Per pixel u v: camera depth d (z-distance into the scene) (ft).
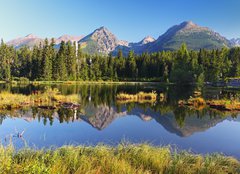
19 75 374.84
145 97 161.99
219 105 122.42
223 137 68.23
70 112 102.47
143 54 462.60
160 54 453.17
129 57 436.35
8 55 382.22
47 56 344.08
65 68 357.20
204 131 75.05
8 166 24.43
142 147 38.09
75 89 225.97
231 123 86.84
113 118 94.48
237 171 33.40
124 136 67.62
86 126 78.69
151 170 31.89
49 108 108.78
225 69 370.32
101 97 164.45
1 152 29.81
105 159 32.30
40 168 24.68
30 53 396.16
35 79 343.05
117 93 192.75
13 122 80.28
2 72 359.66
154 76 424.87
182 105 131.34
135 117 97.25
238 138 67.21
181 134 71.72
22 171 23.89
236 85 288.10
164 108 120.47
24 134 66.13
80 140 62.49
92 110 111.04
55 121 83.97
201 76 303.07
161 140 64.90
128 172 28.71
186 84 317.01
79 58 404.98
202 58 392.68
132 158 34.30
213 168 32.45
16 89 203.51
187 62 350.02
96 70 404.16
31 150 35.58
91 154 35.53
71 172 28.68
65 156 33.04
